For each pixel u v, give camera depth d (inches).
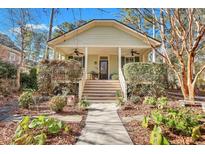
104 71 742.5
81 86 481.4
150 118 240.2
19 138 150.4
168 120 197.5
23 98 343.6
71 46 600.7
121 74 518.3
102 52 717.9
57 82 479.2
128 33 609.9
